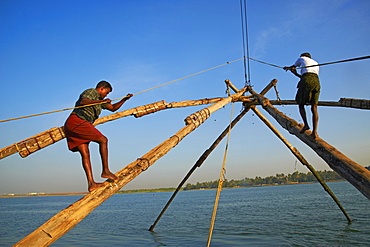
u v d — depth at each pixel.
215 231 15.14
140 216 28.25
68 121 5.05
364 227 13.56
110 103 5.64
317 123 6.52
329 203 28.70
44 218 31.33
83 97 5.11
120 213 34.31
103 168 5.17
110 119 7.69
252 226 16.25
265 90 12.71
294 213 21.64
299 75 7.30
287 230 14.10
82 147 5.12
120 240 13.92
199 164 13.67
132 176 5.46
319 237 11.85
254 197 57.03
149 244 12.47
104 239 14.44
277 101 11.56
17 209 55.97
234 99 11.30
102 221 24.78
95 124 7.45
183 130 7.43
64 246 12.72
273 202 36.91
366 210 20.16
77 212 4.49
